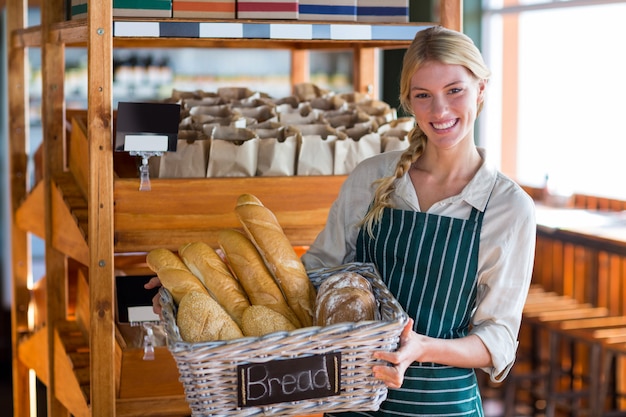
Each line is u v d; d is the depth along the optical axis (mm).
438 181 1944
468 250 1883
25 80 3303
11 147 3312
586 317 4383
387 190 1977
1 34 5660
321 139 2535
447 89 1779
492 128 6641
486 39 6512
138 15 2275
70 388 2627
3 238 5797
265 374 1576
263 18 2355
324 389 1613
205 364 1545
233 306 1830
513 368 4766
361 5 2500
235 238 1955
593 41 5828
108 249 2172
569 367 5156
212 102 2869
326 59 6207
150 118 2166
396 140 2623
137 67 5762
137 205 2342
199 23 2234
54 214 2758
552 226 4770
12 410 5121
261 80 6039
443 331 1910
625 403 4781
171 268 1871
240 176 2453
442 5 2469
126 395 2404
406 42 2553
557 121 6207
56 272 2838
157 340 2494
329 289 1786
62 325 2842
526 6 6016
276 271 1898
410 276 1928
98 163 2143
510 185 1896
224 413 1598
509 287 1875
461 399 1917
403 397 1906
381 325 1595
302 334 1559
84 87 5730
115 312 2617
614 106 5723
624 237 4359
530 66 6410
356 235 2082
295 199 2477
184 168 2422
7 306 5812
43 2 2711
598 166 5879
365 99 3100
